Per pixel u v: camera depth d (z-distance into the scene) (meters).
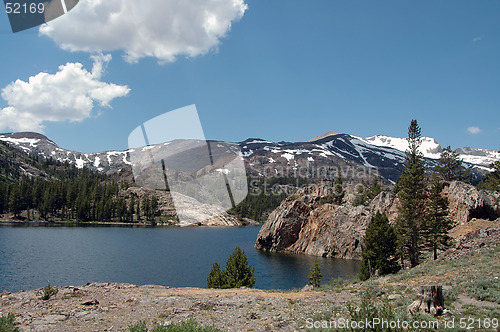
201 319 13.59
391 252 40.41
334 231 81.56
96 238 102.56
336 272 57.84
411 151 47.75
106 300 16.38
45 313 13.55
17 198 160.50
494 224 43.69
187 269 58.44
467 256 24.75
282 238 90.88
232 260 30.89
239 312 14.83
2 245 79.75
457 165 81.38
